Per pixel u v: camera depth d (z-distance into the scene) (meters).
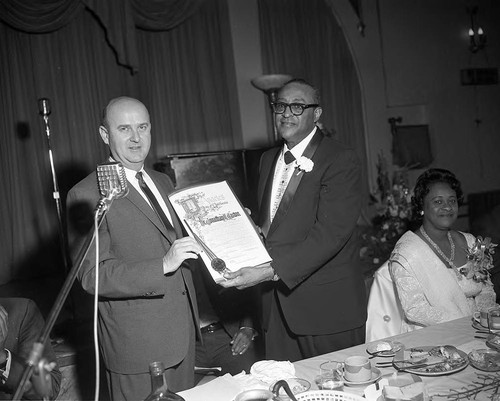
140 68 6.21
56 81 5.77
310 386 1.56
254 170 5.46
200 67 6.59
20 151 5.63
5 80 5.52
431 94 8.20
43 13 5.42
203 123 6.61
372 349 1.79
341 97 7.51
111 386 2.07
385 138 7.86
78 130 5.88
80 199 1.98
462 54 8.46
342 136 7.52
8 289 5.26
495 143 8.73
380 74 7.80
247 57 6.84
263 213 2.51
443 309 2.41
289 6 7.07
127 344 1.97
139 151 2.03
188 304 2.13
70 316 4.05
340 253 2.43
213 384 1.61
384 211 5.15
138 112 2.03
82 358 3.40
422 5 8.12
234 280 2.03
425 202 2.52
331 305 2.38
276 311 2.49
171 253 1.88
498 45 8.75
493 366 1.60
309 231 2.37
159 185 2.21
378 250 4.96
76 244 1.95
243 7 6.81
